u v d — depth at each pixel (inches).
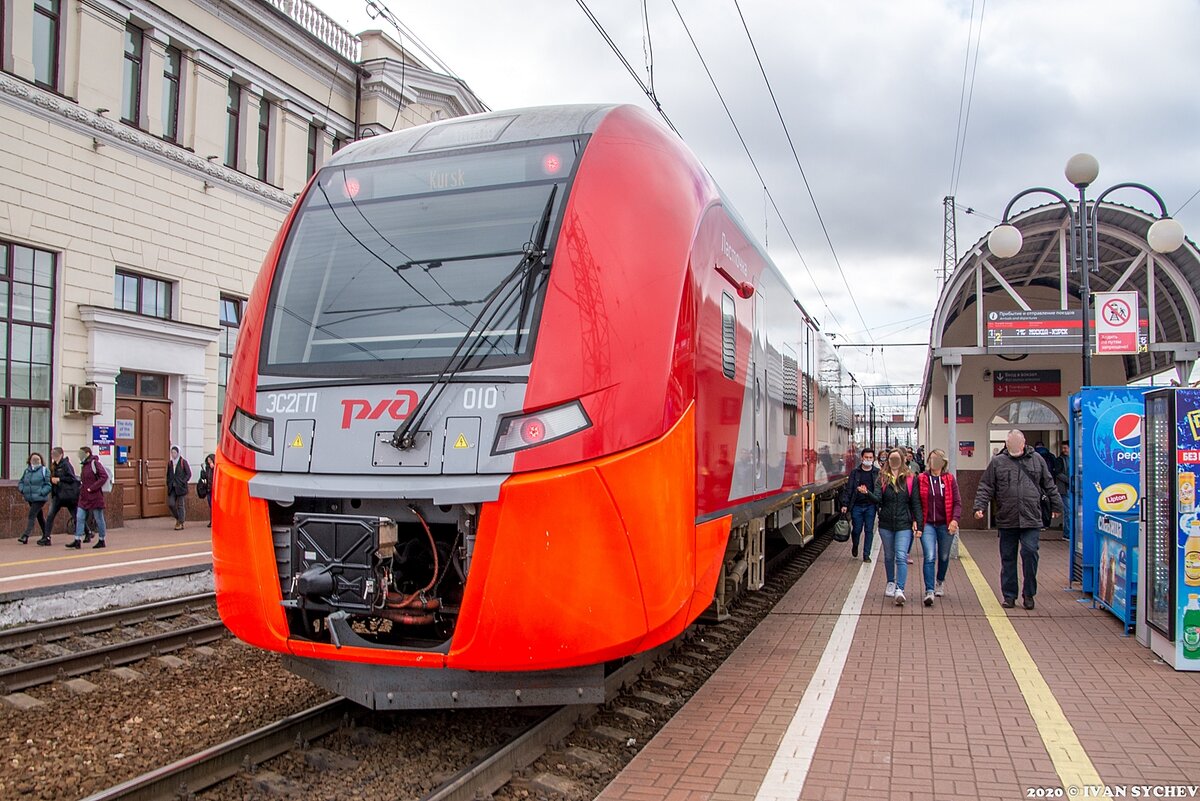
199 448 719.7
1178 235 454.0
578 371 180.2
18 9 575.2
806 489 441.7
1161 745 201.9
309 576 177.0
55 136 597.6
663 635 191.3
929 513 391.2
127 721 228.7
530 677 182.5
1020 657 287.0
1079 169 456.1
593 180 200.8
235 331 757.3
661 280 199.2
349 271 206.5
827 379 557.6
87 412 612.4
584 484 174.6
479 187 207.2
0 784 185.0
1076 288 731.4
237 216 748.6
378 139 236.1
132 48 664.4
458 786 165.9
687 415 200.2
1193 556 268.2
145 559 478.3
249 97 762.8
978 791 175.8
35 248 591.5
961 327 748.6
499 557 171.0
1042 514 373.4
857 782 180.2
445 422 180.1
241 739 187.5
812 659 286.0
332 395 190.7
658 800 171.0
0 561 468.4
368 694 186.5
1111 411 395.2
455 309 192.4
